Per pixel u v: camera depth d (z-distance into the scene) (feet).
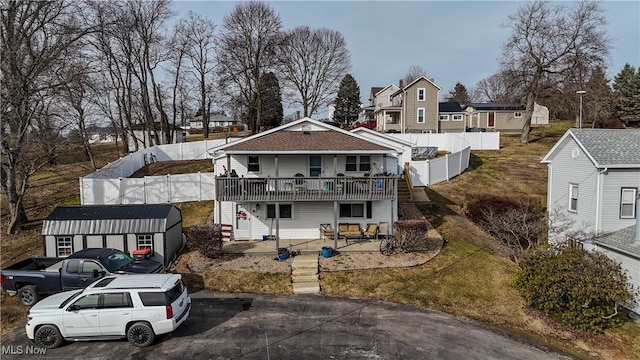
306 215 74.64
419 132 168.35
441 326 46.42
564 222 71.10
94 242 61.52
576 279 48.26
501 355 40.57
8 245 69.21
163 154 127.65
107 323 39.55
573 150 69.82
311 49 209.36
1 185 74.43
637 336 47.14
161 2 203.10
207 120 181.06
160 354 38.73
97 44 122.21
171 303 40.24
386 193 68.54
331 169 75.10
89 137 127.03
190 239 66.23
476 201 86.69
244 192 67.77
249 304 51.06
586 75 136.05
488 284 57.11
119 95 146.10
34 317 39.65
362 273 59.41
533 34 138.82
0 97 68.44
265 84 182.09
